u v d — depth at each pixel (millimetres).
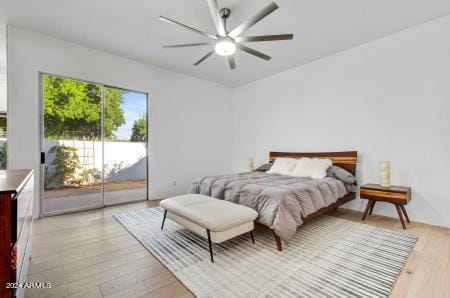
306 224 3006
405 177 3170
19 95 3104
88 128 3859
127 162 4363
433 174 2934
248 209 2363
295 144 4629
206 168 5492
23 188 1171
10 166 3041
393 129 3289
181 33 3260
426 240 2461
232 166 6117
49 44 3336
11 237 921
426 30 2979
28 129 3172
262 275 1797
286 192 2457
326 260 2025
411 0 2510
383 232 2701
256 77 5258
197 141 5309
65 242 2434
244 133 5820
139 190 5062
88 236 2604
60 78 3551
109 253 2189
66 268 1914
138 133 4500
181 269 1894
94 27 3107
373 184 3322
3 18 2873
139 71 4316
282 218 2258
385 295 1537
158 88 4602
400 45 3205
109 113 4102
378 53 3426
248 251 2219
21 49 3113
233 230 2174
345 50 3811
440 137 2881
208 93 5535
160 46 3668
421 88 3029
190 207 2398
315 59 4195
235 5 2576
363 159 3617
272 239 2518
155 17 2857
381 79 3402
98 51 3809
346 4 2578
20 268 1131
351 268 1886
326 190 2998
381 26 3062
